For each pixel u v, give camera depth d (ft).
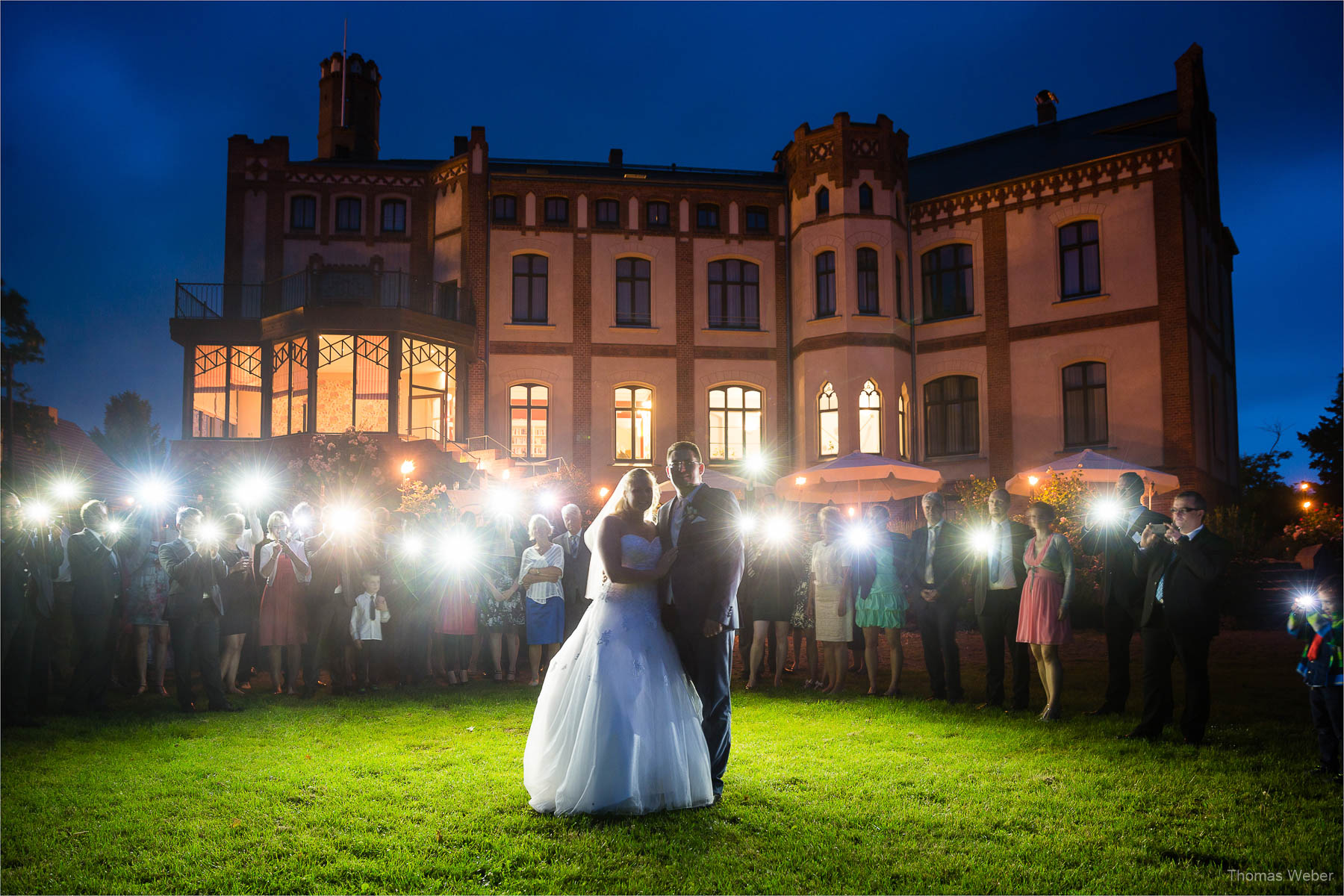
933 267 82.07
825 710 26.35
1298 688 28.43
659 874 13.05
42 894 12.66
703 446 83.35
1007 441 76.33
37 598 24.99
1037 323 75.87
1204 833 14.58
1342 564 17.76
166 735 23.07
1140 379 70.85
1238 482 87.35
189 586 26.66
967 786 17.46
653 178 88.02
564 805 15.76
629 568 16.57
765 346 84.84
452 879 12.96
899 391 79.56
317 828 15.26
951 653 27.43
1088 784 17.40
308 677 29.99
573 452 81.61
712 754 17.01
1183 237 70.08
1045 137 87.71
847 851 13.97
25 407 52.19
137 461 136.26
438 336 77.20
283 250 84.23
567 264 83.61
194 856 14.01
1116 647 24.79
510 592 32.83
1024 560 25.40
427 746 21.66
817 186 81.97
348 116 97.55
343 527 30.73
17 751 20.99
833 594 29.84
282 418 80.33
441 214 85.71
